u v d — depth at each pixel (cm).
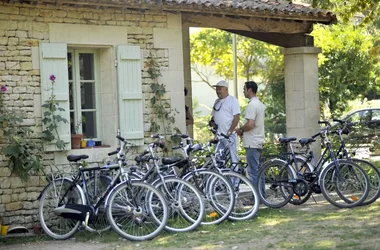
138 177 939
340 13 1395
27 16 947
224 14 1096
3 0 919
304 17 1198
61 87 969
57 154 969
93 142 1020
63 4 962
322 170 1024
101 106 1038
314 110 1277
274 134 2477
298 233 865
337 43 2258
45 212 934
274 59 2511
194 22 1127
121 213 888
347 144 1394
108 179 923
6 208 932
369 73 2417
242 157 1424
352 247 771
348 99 2467
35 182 955
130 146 1031
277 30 1228
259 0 1224
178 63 1082
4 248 860
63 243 886
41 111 955
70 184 917
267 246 800
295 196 1058
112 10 1016
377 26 1772
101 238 895
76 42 984
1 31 927
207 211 950
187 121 1216
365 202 1024
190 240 857
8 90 933
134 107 1036
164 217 886
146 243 856
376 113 2205
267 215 995
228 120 1094
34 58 952
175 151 1071
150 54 1055
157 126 1055
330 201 1021
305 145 1071
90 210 893
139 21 1045
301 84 1270
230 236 867
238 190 970
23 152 916
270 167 1062
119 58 1021
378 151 1416
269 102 2538
